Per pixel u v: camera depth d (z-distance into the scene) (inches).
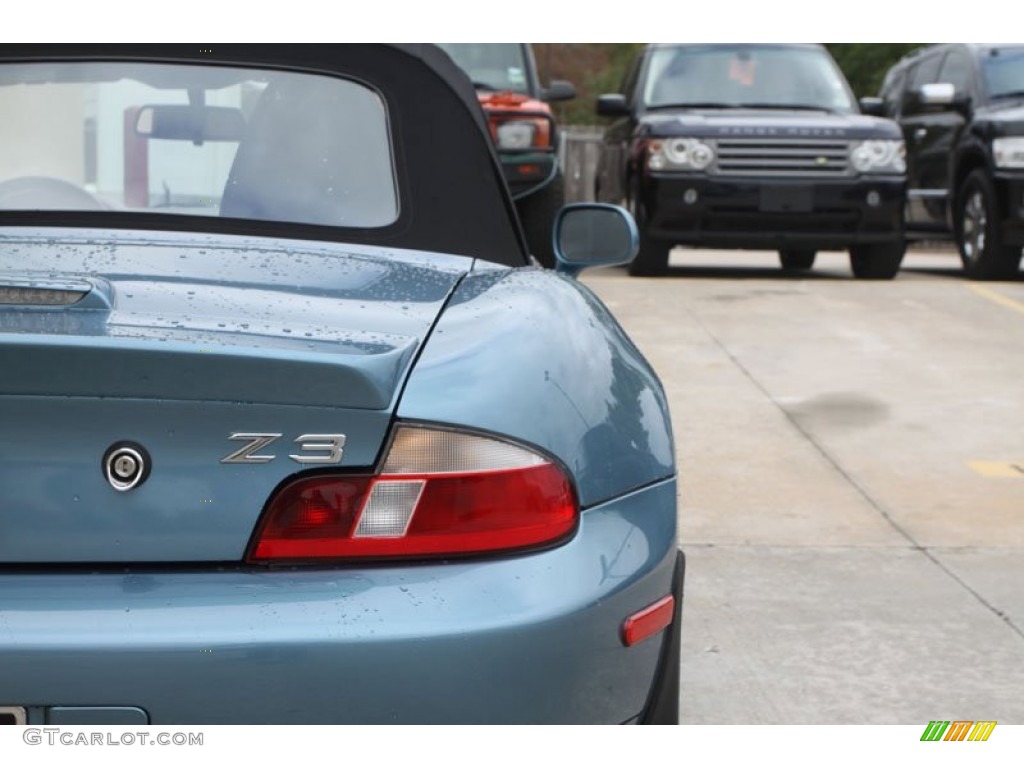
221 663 69.5
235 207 102.1
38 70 105.2
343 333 78.2
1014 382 294.4
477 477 74.9
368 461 74.0
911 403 273.6
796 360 313.9
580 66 2181.3
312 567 73.2
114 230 99.0
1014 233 457.7
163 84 105.3
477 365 78.6
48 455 72.3
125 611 70.2
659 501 84.3
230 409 72.7
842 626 154.7
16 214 99.6
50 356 70.6
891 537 190.2
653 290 423.8
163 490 72.7
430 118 106.6
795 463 229.5
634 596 78.4
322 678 70.2
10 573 72.2
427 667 71.1
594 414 82.0
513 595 73.4
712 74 496.1
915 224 528.7
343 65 107.3
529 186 379.9
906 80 566.3
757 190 451.8
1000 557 181.6
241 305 81.0
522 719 72.9
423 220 103.6
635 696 81.8
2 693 68.9
